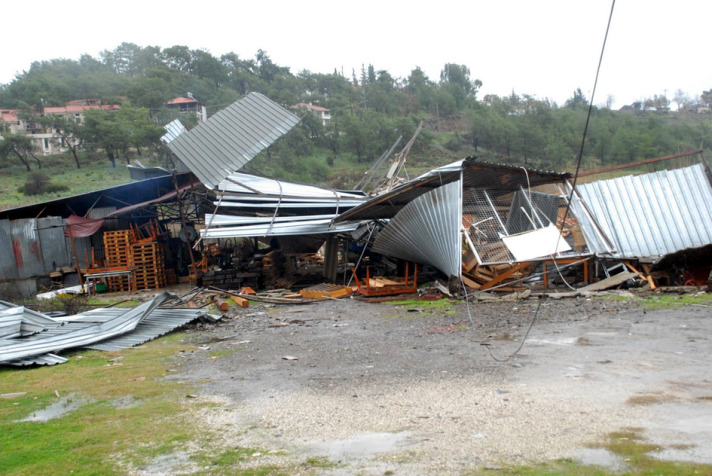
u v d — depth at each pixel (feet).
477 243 59.36
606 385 22.27
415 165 223.71
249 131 86.33
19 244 83.30
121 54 486.38
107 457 17.92
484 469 15.02
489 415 19.56
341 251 78.23
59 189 184.44
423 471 15.21
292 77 428.97
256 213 82.79
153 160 230.07
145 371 31.17
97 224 81.97
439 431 18.33
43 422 22.26
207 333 42.93
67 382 29.27
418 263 65.41
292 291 69.21
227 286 72.38
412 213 56.03
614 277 53.01
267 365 30.81
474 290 55.52
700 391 20.75
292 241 87.04
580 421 18.26
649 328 33.58
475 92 506.48
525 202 64.90
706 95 314.35
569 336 32.73
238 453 17.67
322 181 211.61
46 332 43.01
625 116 271.69
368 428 19.25
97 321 46.68
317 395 23.90
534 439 16.98
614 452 15.52
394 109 346.54
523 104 376.27
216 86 391.45
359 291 59.67
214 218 73.56
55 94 348.38
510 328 36.70
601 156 221.25
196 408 23.15
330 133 270.87
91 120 232.12
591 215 60.75
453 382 24.34
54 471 16.87
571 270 61.26
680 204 66.08
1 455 18.34
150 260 81.41
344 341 36.35
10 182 207.21
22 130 282.97
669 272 55.31
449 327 38.63
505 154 240.53
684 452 15.19
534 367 25.93
